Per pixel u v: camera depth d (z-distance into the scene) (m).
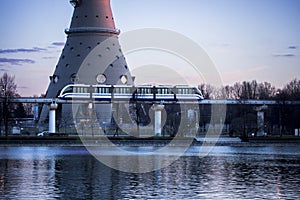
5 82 159.50
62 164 79.94
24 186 57.94
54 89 186.50
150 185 58.91
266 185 59.25
